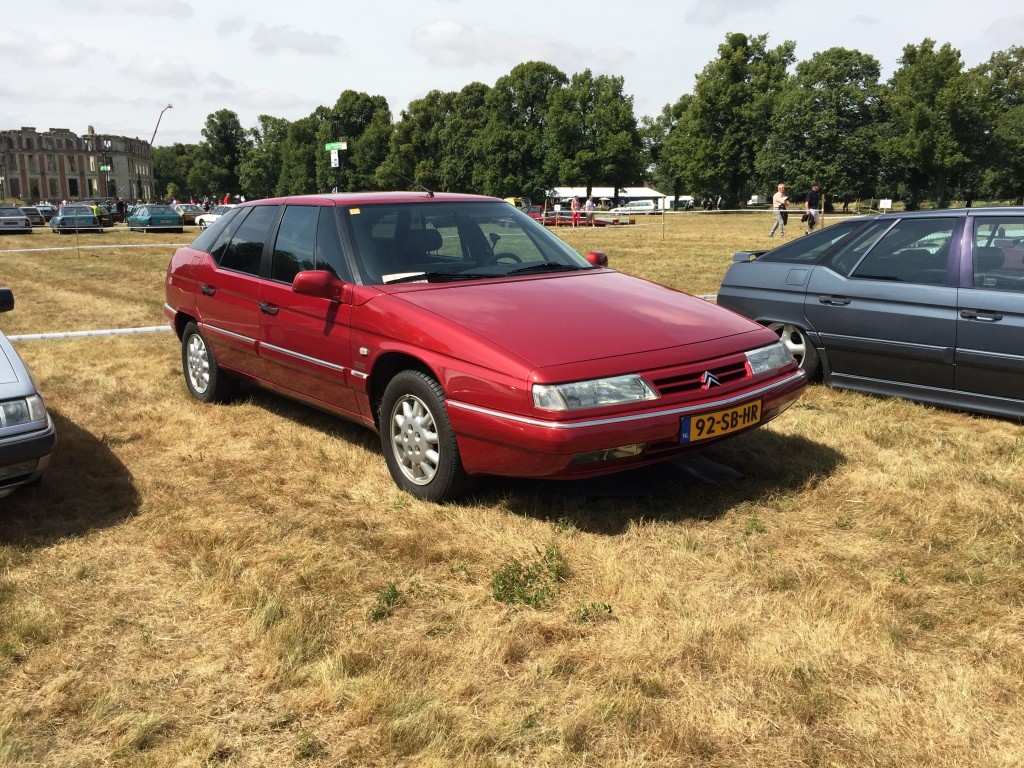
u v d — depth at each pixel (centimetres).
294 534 380
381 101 10456
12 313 1109
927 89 6688
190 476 462
